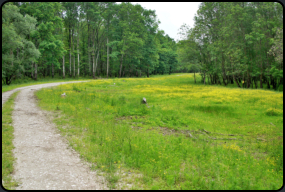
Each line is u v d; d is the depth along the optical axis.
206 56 45.16
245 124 13.71
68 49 54.09
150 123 13.14
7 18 27.84
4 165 5.84
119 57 63.75
